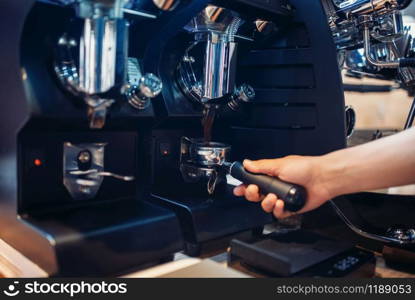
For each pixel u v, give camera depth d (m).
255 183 0.50
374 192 0.57
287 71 0.60
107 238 0.41
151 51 0.52
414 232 0.52
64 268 0.38
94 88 0.39
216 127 0.65
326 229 0.63
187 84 0.55
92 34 0.38
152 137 0.54
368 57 0.60
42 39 0.42
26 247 0.42
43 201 0.45
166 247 0.46
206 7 0.49
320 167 0.50
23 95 0.40
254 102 0.63
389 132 1.01
